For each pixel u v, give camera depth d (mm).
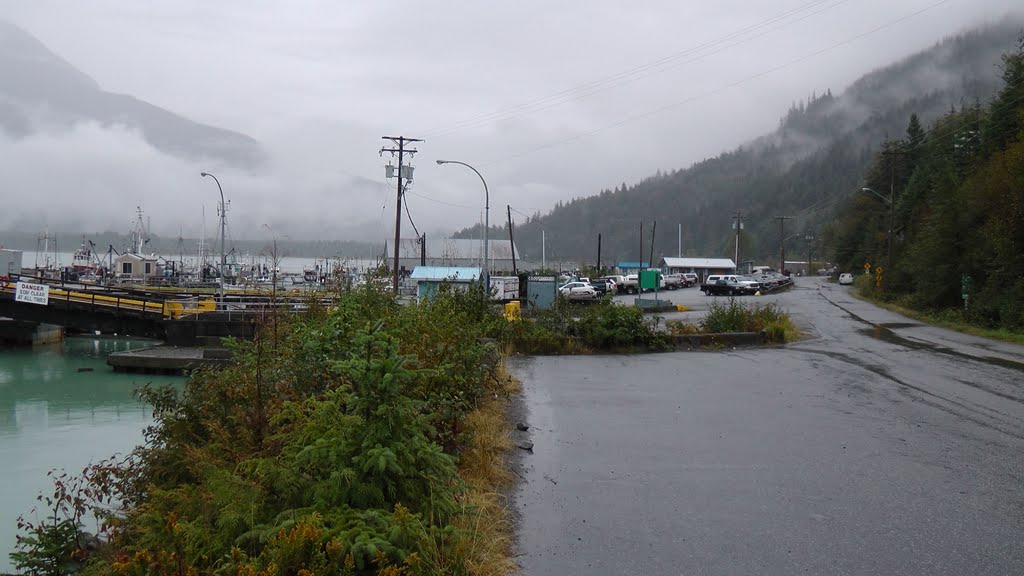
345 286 15344
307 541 3955
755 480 7484
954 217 40688
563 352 19391
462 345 9414
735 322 23188
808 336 25484
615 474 7652
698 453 8570
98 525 8094
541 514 6371
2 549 8930
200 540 4340
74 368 31328
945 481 7480
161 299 41125
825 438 9391
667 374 15359
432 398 7508
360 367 5168
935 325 32781
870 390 13383
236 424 7004
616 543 5719
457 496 5816
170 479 7059
